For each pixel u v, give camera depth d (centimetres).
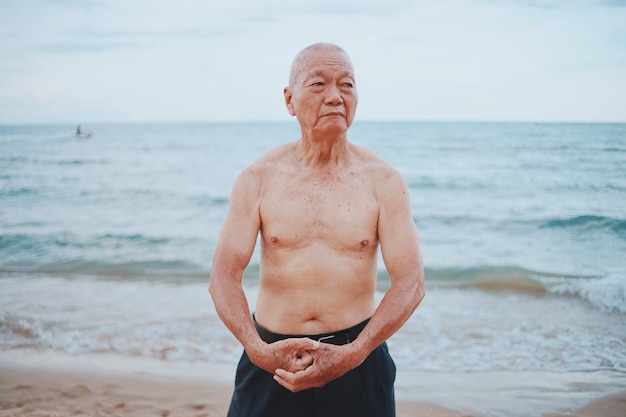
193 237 1328
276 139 4912
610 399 467
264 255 237
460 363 555
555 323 685
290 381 198
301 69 223
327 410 229
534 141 3198
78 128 5728
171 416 451
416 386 502
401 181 232
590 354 579
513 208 1548
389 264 224
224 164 2986
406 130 5309
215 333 645
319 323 227
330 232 226
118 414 454
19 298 818
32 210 1739
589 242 1198
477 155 2791
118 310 746
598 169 1761
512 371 534
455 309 749
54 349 600
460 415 446
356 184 231
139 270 1027
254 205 234
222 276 223
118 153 3681
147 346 605
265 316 235
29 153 3719
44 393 491
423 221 1438
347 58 226
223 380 518
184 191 2070
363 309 231
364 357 204
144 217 1611
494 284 885
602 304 774
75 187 2191
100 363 560
